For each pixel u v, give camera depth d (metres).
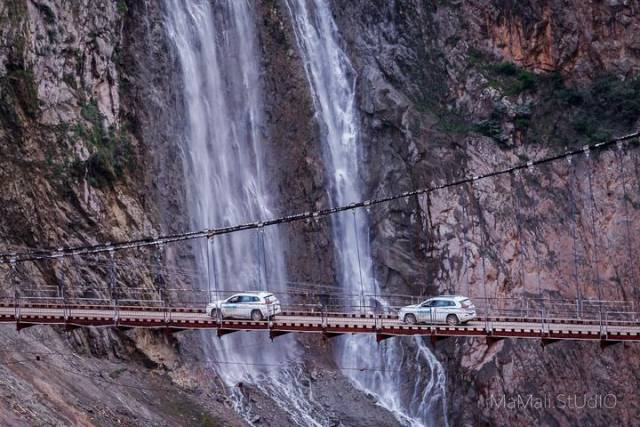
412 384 114.75
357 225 121.75
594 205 122.44
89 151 102.25
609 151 124.06
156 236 105.00
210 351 104.94
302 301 116.38
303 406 106.38
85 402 86.56
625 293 119.44
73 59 104.31
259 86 120.38
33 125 100.12
